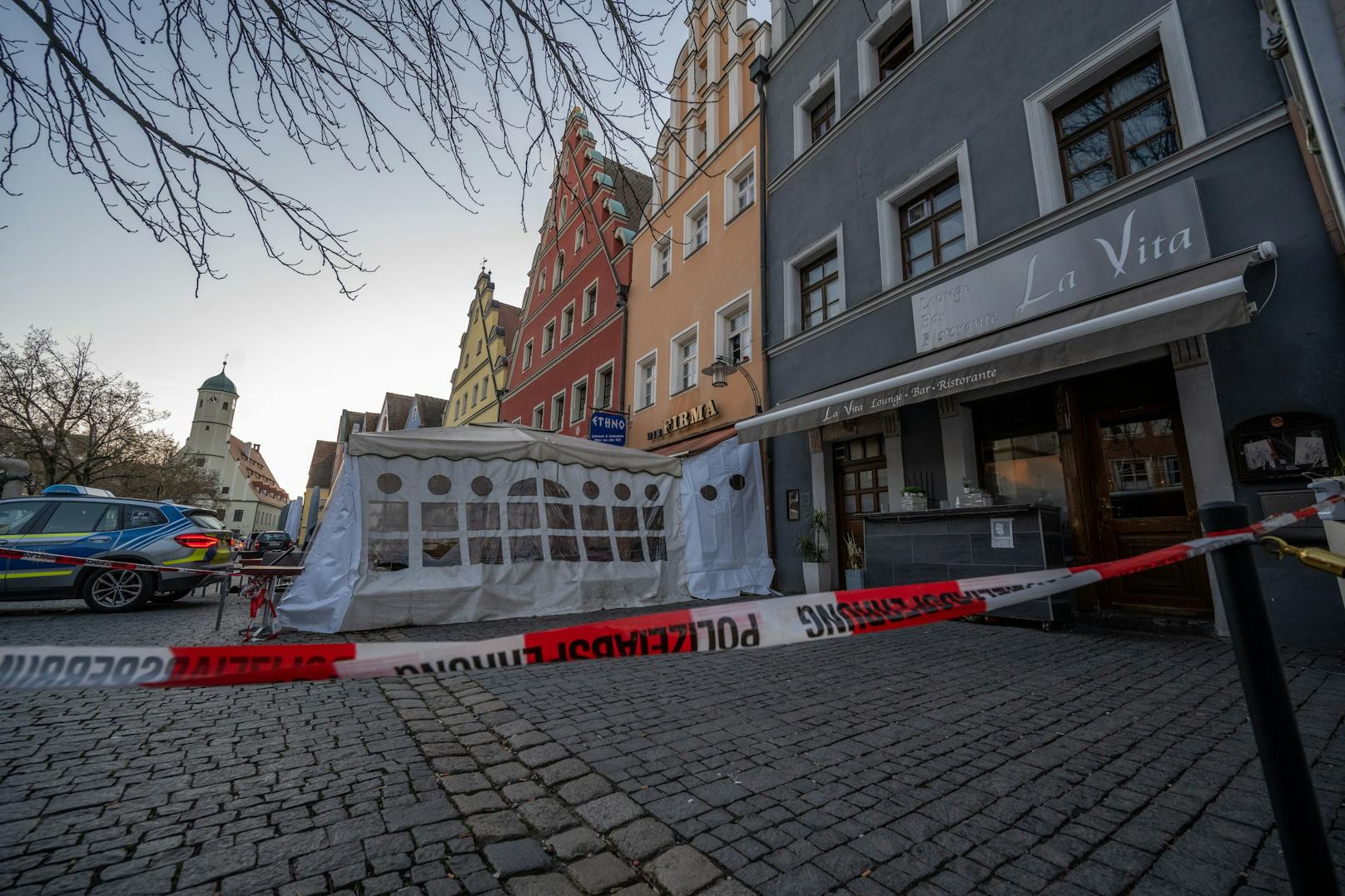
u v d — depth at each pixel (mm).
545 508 7879
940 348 7402
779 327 10680
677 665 4699
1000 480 7184
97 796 2410
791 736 3064
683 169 14344
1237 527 1159
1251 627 1122
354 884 1825
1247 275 5039
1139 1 6129
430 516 7121
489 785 2535
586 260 19625
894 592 1584
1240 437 4949
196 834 2113
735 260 12078
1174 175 5582
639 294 15844
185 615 7605
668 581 8727
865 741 2979
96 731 3184
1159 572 5816
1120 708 3398
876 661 4742
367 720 3406
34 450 24844
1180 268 5293
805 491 9594
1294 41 3332
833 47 10375
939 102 8180
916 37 8758
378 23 2711
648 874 1874
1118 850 1966
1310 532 4516
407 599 6535
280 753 2896
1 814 2242
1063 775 2545
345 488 6762
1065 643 5176
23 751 2889
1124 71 6410
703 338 12742
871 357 8539
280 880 1841
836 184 9805
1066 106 6945
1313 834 1032
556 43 2871
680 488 9406
